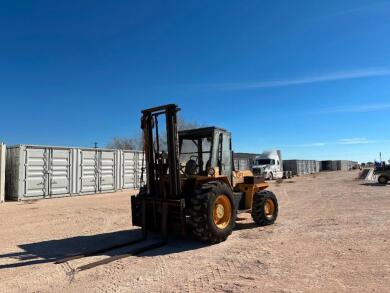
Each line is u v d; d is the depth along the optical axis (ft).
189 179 26.68
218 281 17.42
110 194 66.59
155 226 26.81
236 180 31.58
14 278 18.53
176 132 25.93
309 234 28.25
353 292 15.56
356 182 106.63
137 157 75.41
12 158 57.72
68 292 16.51
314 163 231.09
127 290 16.51
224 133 29.17
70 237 28.86
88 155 65.77
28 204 51.65
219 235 25.14
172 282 17.46
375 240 25.45
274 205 34.06
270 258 21.27
